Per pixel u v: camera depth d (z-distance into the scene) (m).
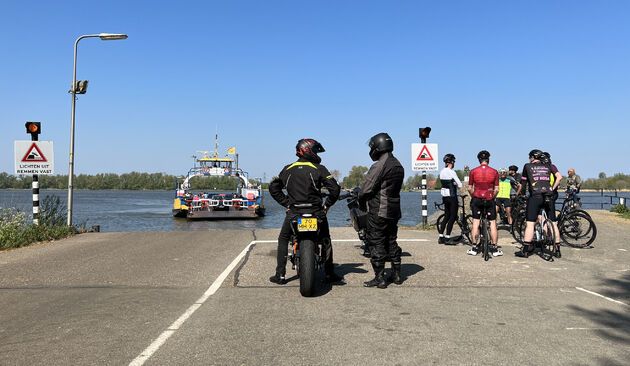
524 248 7.80
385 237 5.79
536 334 3.85
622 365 3.19
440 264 7.21
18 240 9.78
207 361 3.25
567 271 6.63
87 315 4.44
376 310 4.61
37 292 5.43
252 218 29.78
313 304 4.85
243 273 6.52
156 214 37.56
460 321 4.22
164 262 7.46
